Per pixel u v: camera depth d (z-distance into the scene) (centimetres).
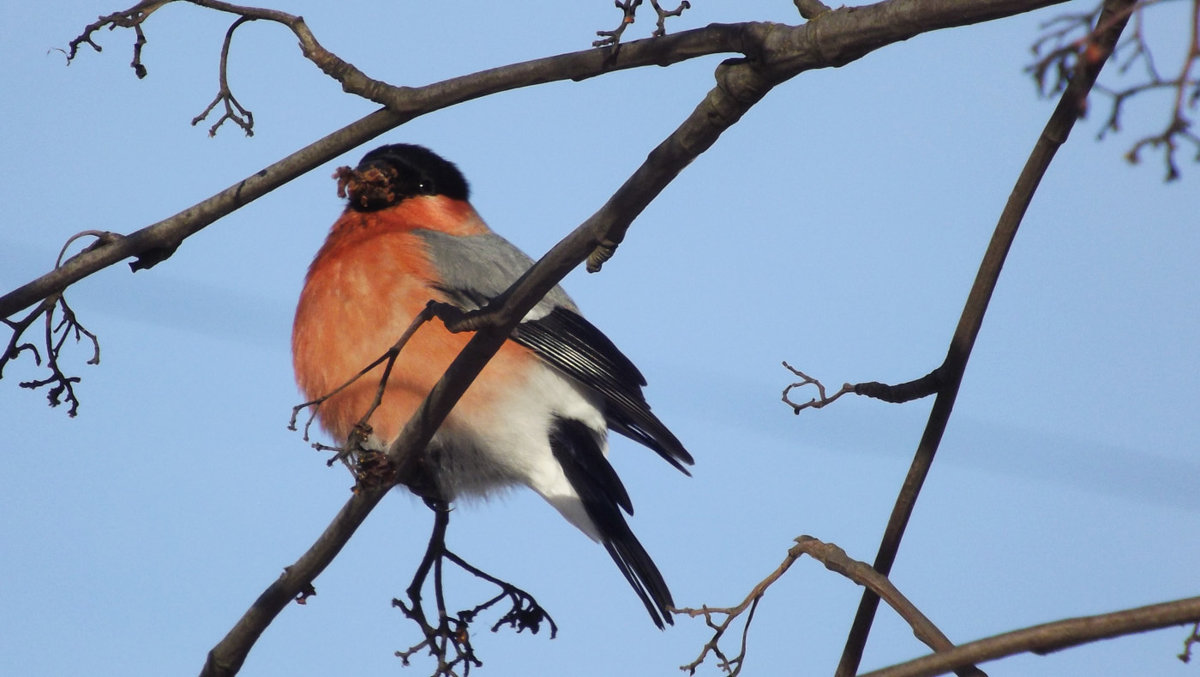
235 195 733
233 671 770
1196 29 394
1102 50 421
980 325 716
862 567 638
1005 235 709
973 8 542
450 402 707
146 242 742
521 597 798
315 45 705
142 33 723
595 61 659
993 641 534
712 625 655
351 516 721
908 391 712
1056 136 691
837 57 579
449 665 782
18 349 759
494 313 668
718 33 610
